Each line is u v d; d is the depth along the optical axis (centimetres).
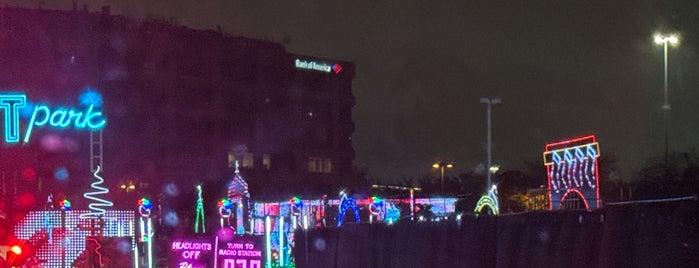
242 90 9281
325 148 9988
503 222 1173
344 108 10262
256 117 9369
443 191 6338
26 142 3088
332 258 1936
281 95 9638
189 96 8788
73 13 8219
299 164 9669
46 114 3100
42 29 8106
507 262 1150
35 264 2242
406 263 1520
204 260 2136
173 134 8538
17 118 3062
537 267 1072
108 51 8281
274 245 2544
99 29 8262
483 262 1234
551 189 3266
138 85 8369
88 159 7500
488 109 4481
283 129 9600
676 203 838
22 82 7950
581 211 990
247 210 3366
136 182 8156
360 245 1756
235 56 9219
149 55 8475
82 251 2458
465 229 1290
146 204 2731
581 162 3073
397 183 7925
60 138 7356
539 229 1074
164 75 8550
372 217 3291
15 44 8019
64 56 8144
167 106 8544
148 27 8494
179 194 8094
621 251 903
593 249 965
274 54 9569
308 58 9900
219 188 7756
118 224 2652
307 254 2070
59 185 7188
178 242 2161
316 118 9950
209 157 8850
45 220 2352
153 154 8350
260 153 9350
